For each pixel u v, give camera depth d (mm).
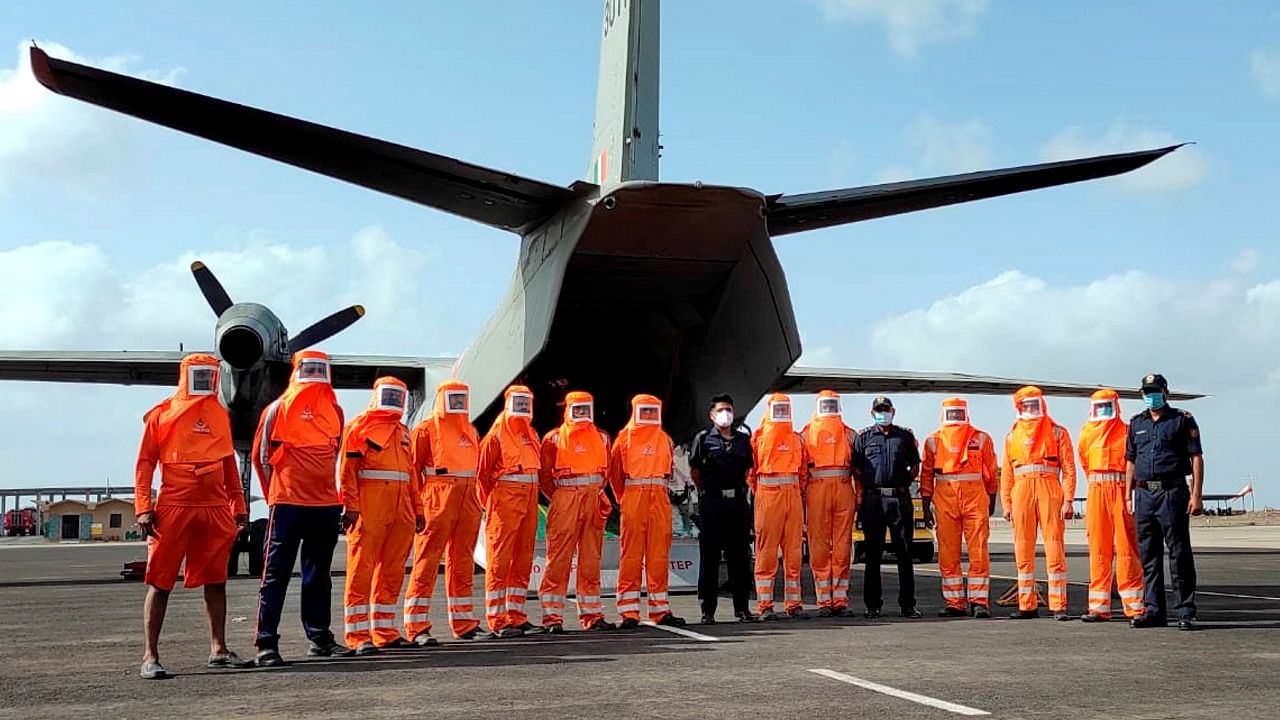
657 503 8477
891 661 6078
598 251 9609
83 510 64938
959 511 9094
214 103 7074
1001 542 29453
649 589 8469
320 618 6664
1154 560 7965
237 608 10141
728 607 9992
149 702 4918
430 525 7555
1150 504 7906
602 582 10703
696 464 8742
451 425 7781
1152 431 7961
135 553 32688
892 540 9039
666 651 6629
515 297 10445
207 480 6070
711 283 10484
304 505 6551
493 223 9859
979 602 9008
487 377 11094
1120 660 6086
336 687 5332
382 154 7938
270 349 12516
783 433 8977
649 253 9680
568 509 8273
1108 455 8453
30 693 5215
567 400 8570
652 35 10250
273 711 4629
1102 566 8477
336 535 6738
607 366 12445
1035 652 6469
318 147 7820
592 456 8383
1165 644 6863
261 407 12617
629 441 8508
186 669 6113
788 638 7336
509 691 5121
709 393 11484
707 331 11312
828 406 9297
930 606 10117
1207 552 20641
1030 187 8898
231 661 6199
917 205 9211
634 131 10000
